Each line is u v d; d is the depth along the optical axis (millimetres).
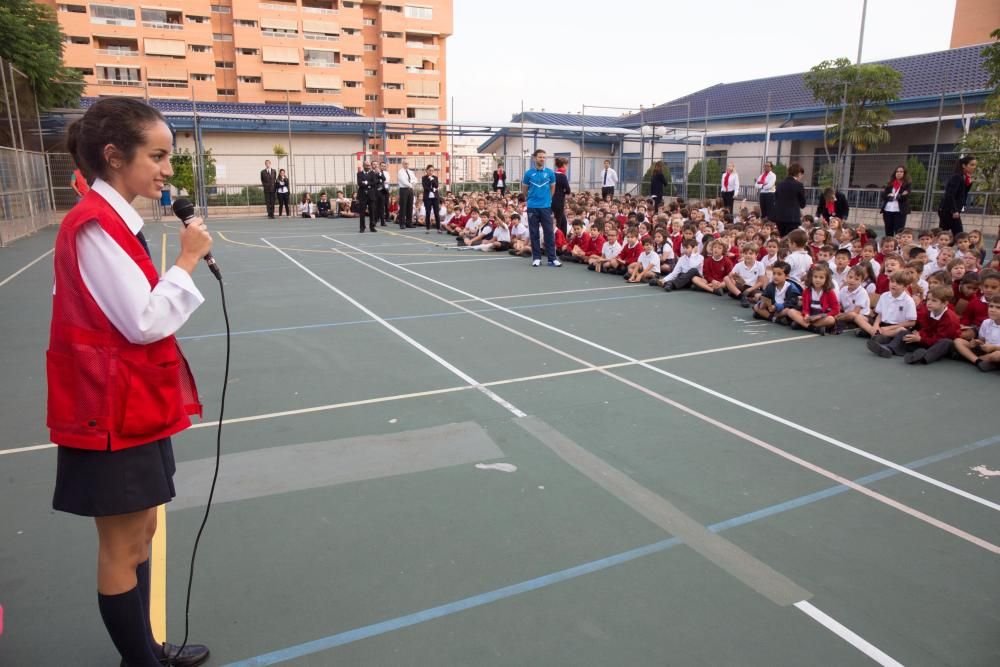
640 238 10633
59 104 23078
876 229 17969
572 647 2453
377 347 6469
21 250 13508
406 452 4102
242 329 7191
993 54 14125
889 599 2762
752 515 3408
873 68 19469
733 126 30578
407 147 59438
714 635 2525
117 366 1876
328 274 10914
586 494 3602
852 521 3367
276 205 26891
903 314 6699
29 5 22969
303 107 35156
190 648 2373
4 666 2348
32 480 3775
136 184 1957
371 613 2641
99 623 2596
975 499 3605
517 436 4352
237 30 57344
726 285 9000
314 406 4875
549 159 33219
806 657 2420
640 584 2838
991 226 15688
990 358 5777
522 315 7898
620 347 6512
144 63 53500
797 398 5125
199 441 4262
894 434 4453
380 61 64312
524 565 2961
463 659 2387
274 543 3125
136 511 1987
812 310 7195
